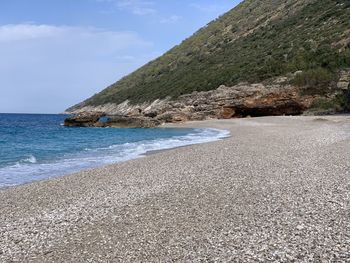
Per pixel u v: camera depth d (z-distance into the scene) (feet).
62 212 34.12
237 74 265.75
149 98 344.90
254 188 40.09
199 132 143.43
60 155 81.10
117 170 55.31
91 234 27.96
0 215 33.83
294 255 22.36
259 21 381.81
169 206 34.50
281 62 244.63
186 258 22.89
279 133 106.11
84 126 229.25
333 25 259.39
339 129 110.01
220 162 58.13
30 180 53.78
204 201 35.65
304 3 344.28
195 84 297.74
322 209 31.30
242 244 24.50
